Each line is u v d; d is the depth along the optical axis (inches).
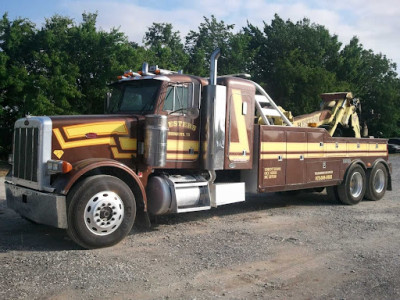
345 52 1851.6
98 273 189.3
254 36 1811.0
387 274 196.9
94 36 850.8
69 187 222.7
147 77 276.4
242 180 331.3
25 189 245.9
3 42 882.8
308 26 1825.8
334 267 205.9
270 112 351.6
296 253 228.4
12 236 256.7
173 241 248.8
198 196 286.5
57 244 239.8
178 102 281.3
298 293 172.1
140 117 269.1
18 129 260.2
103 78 847.7
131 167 264.4
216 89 288.5
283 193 463.8
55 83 778.2
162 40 1557.6
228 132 300.2
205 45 1512.1
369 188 430.0
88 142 248.5
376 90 1827.0
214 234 268.5
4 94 863.1
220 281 183.5
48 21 890.1
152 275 188.4
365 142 431.8
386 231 285.1
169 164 276.2
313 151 371.9
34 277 182.4
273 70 1643.7
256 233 273.7
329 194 413.7
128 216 240.7
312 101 1385.3
